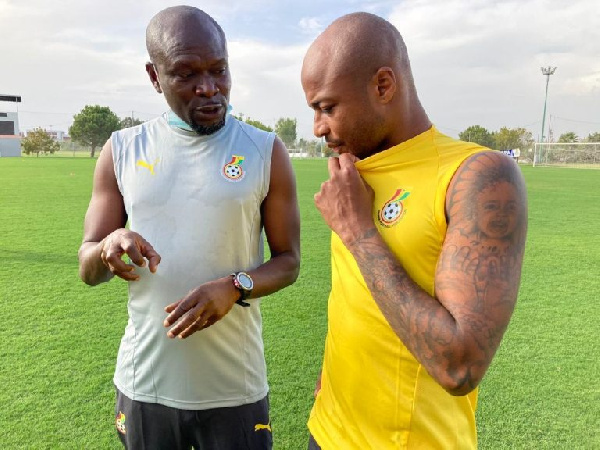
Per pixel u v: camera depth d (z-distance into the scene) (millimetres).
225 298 1695
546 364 3818
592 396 3352
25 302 5043
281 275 1910
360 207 1325
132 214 1924
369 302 1386
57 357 3814
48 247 7562
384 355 1375
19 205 12367
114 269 1625
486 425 3018
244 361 1945
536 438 2895
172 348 1869
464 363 1121
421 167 1323
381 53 1278
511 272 1155
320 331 4367
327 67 1295
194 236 1854
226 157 1900
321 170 29422
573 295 5586
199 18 1768
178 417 1896
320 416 1624
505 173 1193
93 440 2818
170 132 1946
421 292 1211
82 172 24797
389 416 1386
